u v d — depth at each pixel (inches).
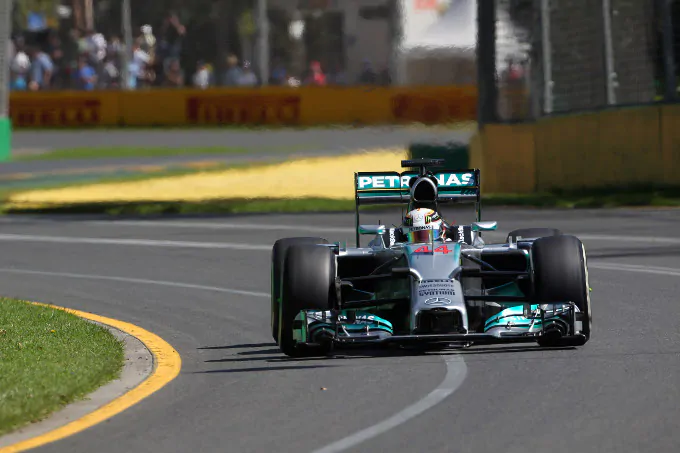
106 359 1412.4
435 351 1422.2
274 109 6220.5
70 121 6476.4
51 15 6643.7
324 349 1413.6
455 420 1084.5
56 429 1110.4
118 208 3612.2
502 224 2908.5
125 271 2363.4
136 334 1659.7
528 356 1363.2
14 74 6624.0
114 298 2026.3
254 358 1450.5
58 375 1286.9
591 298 1828.2
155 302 1966.0
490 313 1453.0
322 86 6141.7
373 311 1488.7
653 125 3403.1
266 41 6343.5
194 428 1098.7
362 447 1005.2
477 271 1365.7
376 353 1432.1
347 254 1440.7
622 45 3513.8
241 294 2016.5
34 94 6505.9
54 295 2086.6
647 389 1179.3
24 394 1186.6
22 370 1306.6
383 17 6151.6
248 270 2305.6
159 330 1697.8
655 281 1978.3
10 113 6530.5
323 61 6284.5
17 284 2240.4
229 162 5024.6
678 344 1422.2
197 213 3472.0
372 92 6087.6
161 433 1084.5
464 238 1491.1
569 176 3666.3
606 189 3516.2
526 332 1338.6
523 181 3828.7
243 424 1105.4
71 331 1603.1
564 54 3730.3
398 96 6048.2
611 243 2491.4
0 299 1925.4
